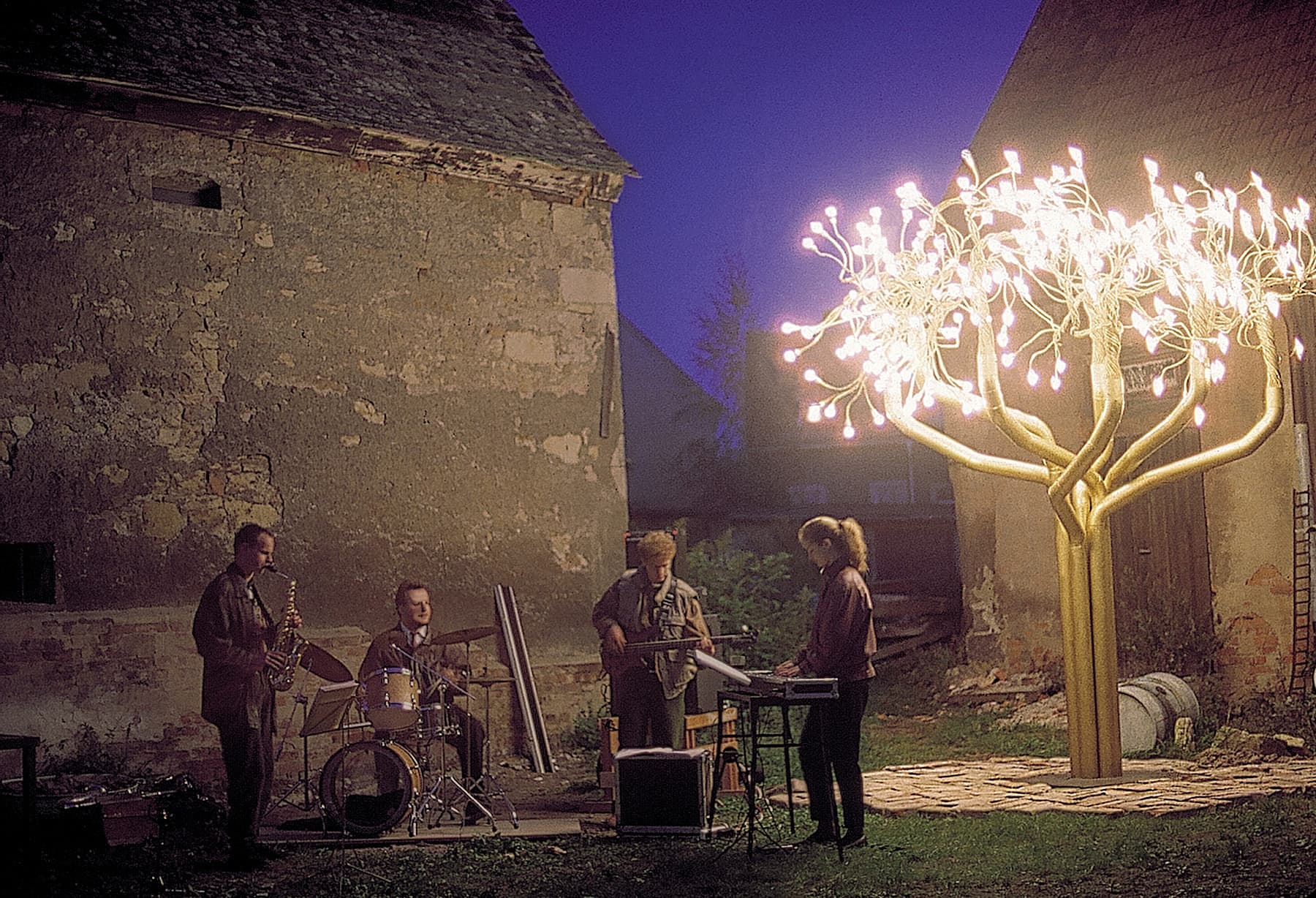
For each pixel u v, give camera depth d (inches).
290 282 440.1
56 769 374.3
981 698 540.4
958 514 592.1
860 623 304.3
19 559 381.7
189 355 418.3
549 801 391.2
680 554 608.1
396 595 370.3
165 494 410.9
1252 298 369.7
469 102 498.6
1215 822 304.3
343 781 330.0
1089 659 369.7
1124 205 519.2
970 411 365.4
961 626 617.9
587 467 505.7
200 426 419.2
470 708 463.5
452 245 477.7
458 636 358.9
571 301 505.7
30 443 387.9
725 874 280.4
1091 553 371.6
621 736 352.2
